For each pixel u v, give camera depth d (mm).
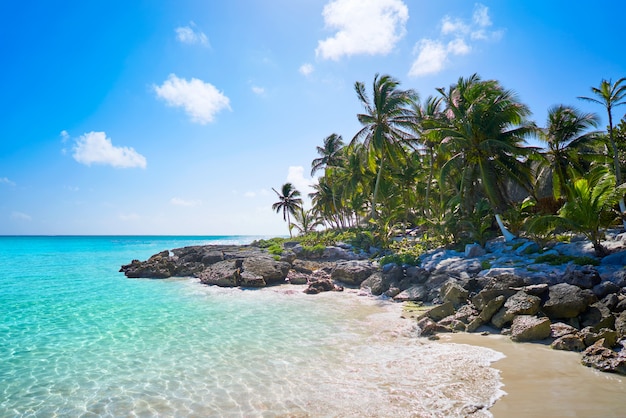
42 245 114062
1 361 10812
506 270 18406
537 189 36812
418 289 20359
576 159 30984
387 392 8289
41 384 9133
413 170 44750
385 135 40312
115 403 8055
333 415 7301
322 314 16781
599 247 18234
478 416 7027
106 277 32062
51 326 14867
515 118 28172
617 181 27438
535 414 7008
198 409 7715
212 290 24406
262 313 17078
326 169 55125
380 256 33062
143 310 17922
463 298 16859
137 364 10469
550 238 21922
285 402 7941
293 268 31297
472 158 29469
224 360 10703
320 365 10188
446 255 25656
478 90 30734
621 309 12469
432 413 7219
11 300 20828
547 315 13508
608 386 8180
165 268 33031
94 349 11883
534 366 9570
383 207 48156
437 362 10133
